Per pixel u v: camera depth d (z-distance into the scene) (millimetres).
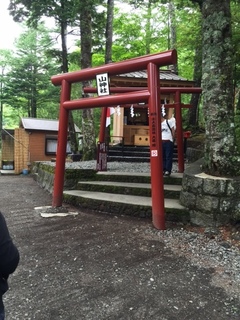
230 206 4082
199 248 3578
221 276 2893
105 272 2982
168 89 6918
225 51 4355
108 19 11984
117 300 2471
